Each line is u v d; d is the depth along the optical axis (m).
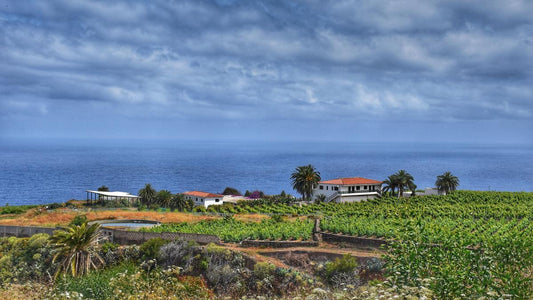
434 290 13.73
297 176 143.38
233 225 82.56
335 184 135.25
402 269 14.77
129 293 16.47
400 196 137.62
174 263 59.16
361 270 56.06
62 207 119.81
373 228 71.06
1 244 65.62
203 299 22.28
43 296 19.16
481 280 14.38
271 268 54.81
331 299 14.19
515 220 92.38
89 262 58.00
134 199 135.62
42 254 60.75
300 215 101.31
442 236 15.69
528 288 14.72
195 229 76.56
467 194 142.12
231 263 57.97
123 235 69.50
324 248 68.00
